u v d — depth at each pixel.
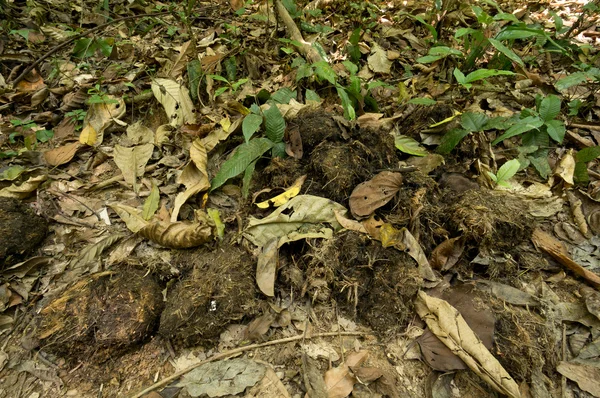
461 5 1.16
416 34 1.23
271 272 0.60
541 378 0.51
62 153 0.80
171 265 0.63
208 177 0.76
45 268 0.63
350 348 0.55
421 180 0.70
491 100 0.93
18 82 0.95
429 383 0.51
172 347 0.55
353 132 0.76
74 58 1.08
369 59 1.05
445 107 0.82
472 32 0.89
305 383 0.50
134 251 0.66
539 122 0.75
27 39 0.99
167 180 0.77
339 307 0.60
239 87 0.96
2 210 0.63
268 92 0.91
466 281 0.61
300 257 0.63
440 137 0.80
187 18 1.05
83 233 0.68
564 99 0.92
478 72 0.75
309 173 0.72
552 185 0.75
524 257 0.65
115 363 0.53
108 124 0.88
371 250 0.61
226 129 0.81
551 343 0.54
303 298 0.61
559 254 0.63
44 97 0.94
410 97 0.93
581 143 0.81
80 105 0.94
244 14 1.36
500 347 0.53
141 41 1.19
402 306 0.57
